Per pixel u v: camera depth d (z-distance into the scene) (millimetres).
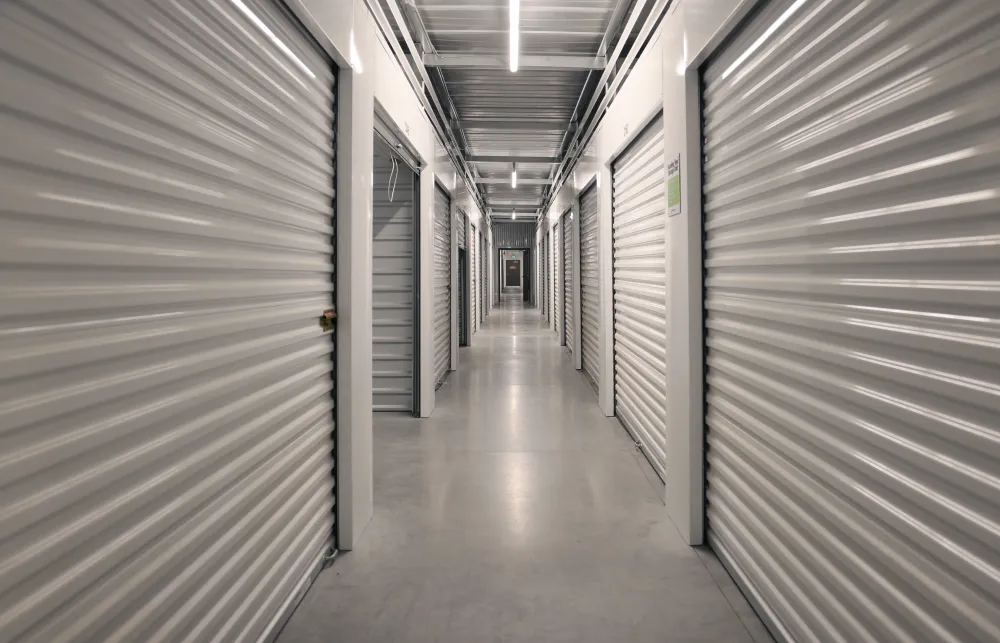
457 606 2129
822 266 1610
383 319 5176
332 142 2498
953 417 1151
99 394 1134
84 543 1114
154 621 1330
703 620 2035
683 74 2576
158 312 1336
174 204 1390
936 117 1170
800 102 1699
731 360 2318
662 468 3430
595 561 2467
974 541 1103
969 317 1109
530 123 6891
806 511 1750
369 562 2463
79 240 1089
